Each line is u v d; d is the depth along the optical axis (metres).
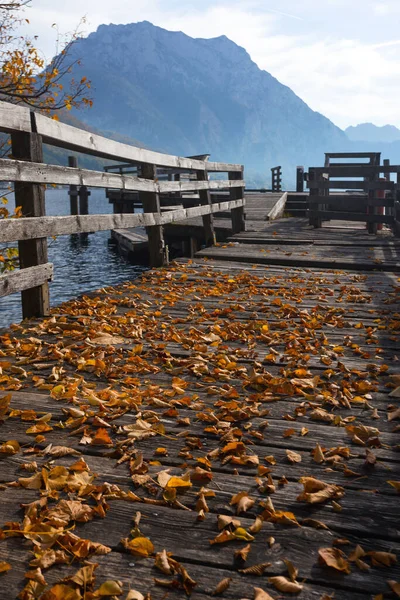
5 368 3.63
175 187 8.25
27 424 2.84
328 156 14.27
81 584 1.71
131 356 3.98
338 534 1.97
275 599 1.67
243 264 8.55
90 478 2.31
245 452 2.57
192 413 3.01
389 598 1.69
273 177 31.22
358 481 2.33
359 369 3.72
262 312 5.41
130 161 6.79
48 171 4.79
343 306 5.64
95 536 1.95
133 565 1.81
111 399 3.10
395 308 5.53
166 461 2.49
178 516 2.07
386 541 1.94
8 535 1.94
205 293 6.23
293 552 1.88
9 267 7.09
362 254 9.27
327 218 13.36
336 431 2.79
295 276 7.48
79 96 7.72
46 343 4.21
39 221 4.70
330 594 1.69
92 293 6.16
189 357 3.92
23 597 1.66
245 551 1.85
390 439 2.70
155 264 8.01
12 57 7.48
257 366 3.75
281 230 13.05
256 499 2.18
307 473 2.39
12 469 2.39
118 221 6.30
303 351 4.11
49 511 2.06
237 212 12.53
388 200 12.36
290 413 3.02
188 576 1.74
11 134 4.61
